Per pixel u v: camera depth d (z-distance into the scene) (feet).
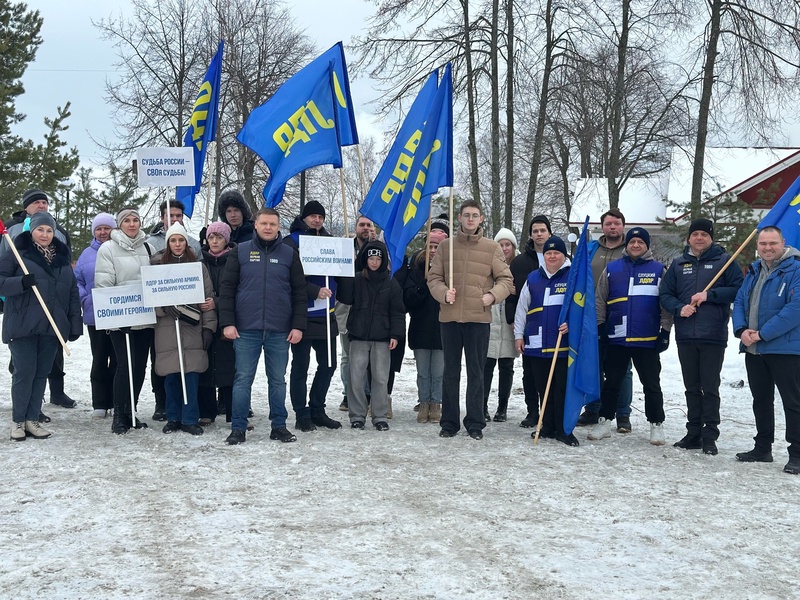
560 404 24.82
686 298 23.70
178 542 14.96
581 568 14.03
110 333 24.68
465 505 17.56
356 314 26.09
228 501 17.57
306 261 24.68
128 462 20.90
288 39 95.45
